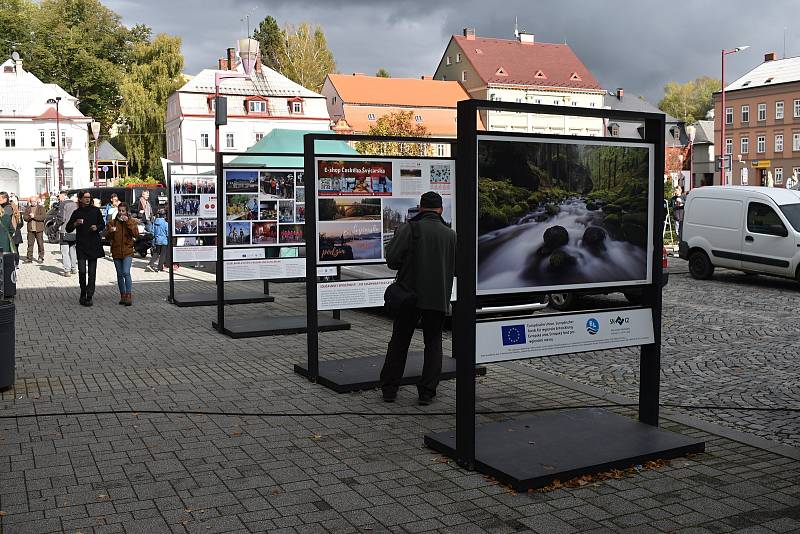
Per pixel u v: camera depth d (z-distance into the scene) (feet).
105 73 274.98
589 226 19.12
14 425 21.12
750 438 20.06
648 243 19.99
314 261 26.63
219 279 36.45
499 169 17.90
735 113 296.10
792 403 23.97
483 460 17.39
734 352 32.07
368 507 15.44
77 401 23.67
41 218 78.07
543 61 292.20
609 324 19.34
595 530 14.40
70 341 34.27
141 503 15.65
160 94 251.80
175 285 58.08
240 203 37.99
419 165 28.68
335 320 38.50
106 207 99.71
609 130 270.26
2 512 15.19
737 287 54.80
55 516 14.99
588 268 19.17
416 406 23.20
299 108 235.81
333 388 25.07
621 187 19.49
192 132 225.97
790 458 18.51
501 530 14.39
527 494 16.17
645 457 17.87
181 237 47.09
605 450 18.12
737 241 57.00
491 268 17.94
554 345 18.49
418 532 14.29
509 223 18.11
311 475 17.25
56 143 257.75
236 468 17.71
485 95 277.85
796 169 277.44
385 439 19.90
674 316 41.63
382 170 27.99
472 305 17.26
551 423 20.40
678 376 27.84
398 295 22.57
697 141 342.85
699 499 15.90
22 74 262.06
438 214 23.12
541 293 18.63
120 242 45.83
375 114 265.13
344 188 27.35
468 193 17.10
